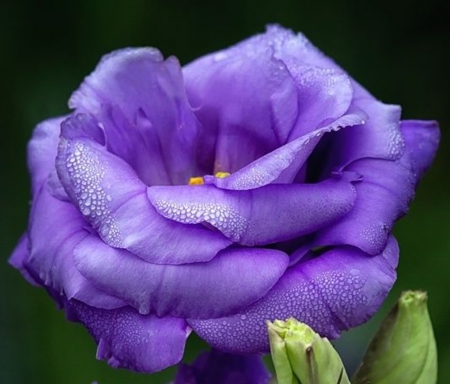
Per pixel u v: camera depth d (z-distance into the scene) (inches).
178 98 13.2
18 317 19.6
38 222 12.8
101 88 13.2
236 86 13.3
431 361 12.7
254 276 11.8
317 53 13.4
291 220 12.0
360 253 12.1
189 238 11.8
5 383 19.3
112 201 12.0
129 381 19.0
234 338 11.8
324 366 11.6
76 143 12.3
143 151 13.2
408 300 12.7
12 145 21.7
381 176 12.5
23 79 22.1
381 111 12.8
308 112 12.8
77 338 19.3
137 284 11.8
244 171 12.0
